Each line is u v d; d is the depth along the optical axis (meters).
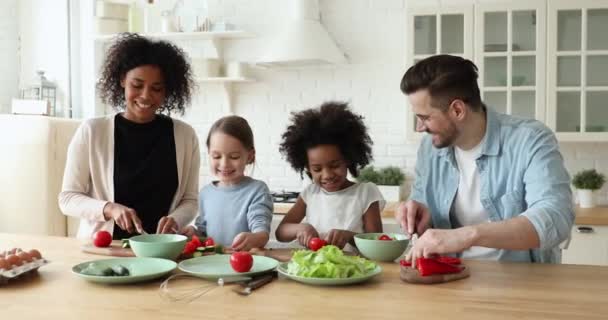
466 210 1.78
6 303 1.12
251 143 2.06
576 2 3.11
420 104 1.60
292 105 3.93
